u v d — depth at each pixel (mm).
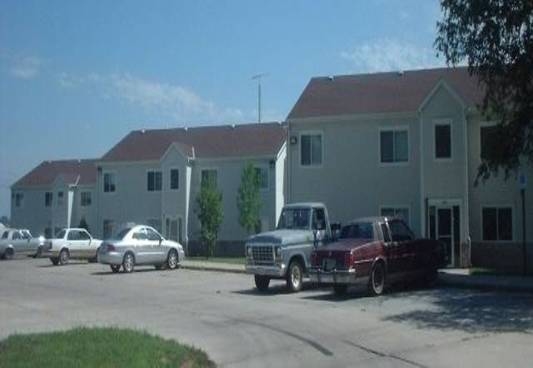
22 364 10727
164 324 17000
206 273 32906
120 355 11469
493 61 24188
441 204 32062
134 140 57688
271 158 49750
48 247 41094
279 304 20625
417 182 33938
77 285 27594
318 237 24828
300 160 35969
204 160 51750
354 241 22328
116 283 28281
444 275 27094
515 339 14047
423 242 24234
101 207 56438
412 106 34469
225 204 50969
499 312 18016
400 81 37625
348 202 35062
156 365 11016
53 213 68375
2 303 21719
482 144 32219
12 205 71188
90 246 42656
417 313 18125
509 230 32031
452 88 31953
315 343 14117
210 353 13234
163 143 55906
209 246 48688
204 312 19172
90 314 19000
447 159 31984
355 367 11781
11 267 39469
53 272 34875
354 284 22266
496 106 25531
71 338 13016
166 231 52531
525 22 23344
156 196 54406
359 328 15898
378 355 12750
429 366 11672
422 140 32344
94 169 70062
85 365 10711
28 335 13469
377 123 34781
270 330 15875
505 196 32062
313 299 21719
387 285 23391
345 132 35312
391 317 17500
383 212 34500
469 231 32250
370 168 34812
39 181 70188
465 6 24125
